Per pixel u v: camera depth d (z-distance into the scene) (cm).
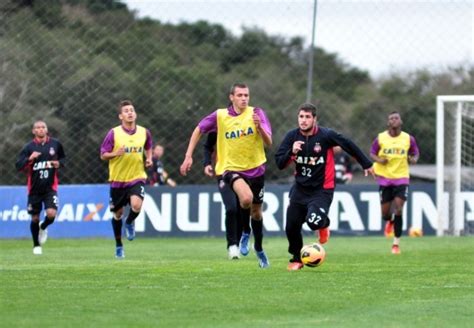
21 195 6247
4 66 6581
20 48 6625
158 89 6775
